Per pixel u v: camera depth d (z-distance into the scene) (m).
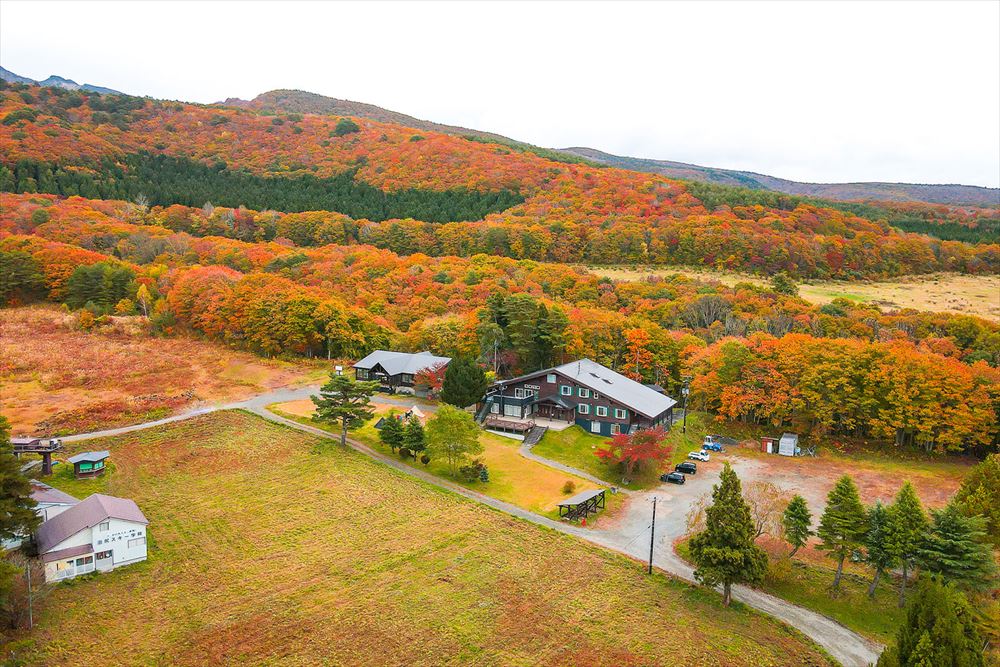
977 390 73.62
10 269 112.00
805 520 48.06
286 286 110.44
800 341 84.62
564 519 55.69
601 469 67.50
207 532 50.06
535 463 67.44
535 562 48.12
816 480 67.88
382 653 37.16
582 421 76.56
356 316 105.25
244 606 41.00
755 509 50.84
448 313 108.88
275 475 60.84
